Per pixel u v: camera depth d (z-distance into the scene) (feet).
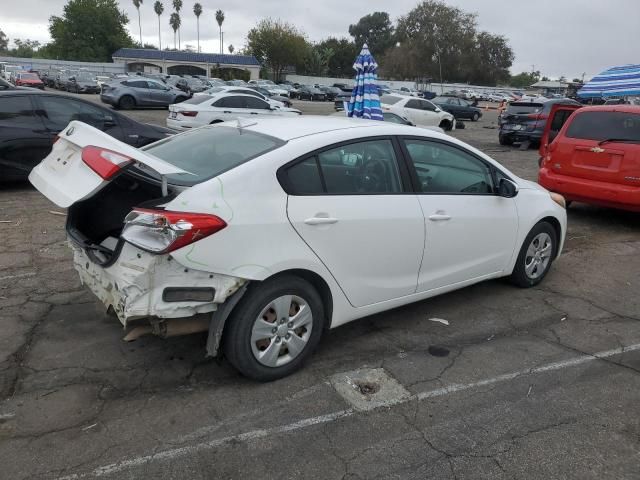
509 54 259.80
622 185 22.76
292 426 9.71
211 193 9.77
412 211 12.44
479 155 14.51
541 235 16.49
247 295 10.25
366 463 8.84
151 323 10.04
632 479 8.62
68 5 278.67
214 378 11.14
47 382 10.79
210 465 8.69
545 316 14.76
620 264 19.57
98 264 10.28
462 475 8.63
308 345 11.36
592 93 48.73
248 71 243.60
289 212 10.44
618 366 12.17
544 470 8.77
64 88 135.95
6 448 8.88
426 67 251.39
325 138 11.44
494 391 11.02
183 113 52.11
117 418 9.76
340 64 340.18
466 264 14.21
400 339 13.16
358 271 11.74
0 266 16.87
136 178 10.79
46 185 10.14
